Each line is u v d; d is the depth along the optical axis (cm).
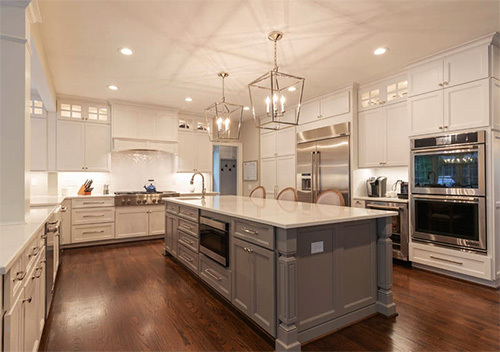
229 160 771
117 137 503
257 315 204
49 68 358
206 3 230
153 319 225
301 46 305
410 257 350
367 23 261
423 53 324
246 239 216
